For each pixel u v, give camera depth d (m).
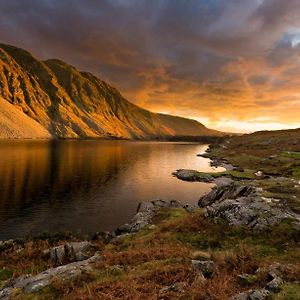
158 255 19.67
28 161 112.00
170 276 15.18
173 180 84.56
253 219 26.09
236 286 13.95
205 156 158.00
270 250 20.83
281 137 172.38
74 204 55.69
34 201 56.81
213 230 26.03
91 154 156.75
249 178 79.19
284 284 13.02
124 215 49.53
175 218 36.56
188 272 15.45
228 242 23.67
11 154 136.25
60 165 105.38
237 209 27.97
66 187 69.94
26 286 16.02
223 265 16.94
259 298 11.92
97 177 85.06
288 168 82.38
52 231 40.91
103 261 19.14
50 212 50.22
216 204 30.97
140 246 24.52
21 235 39.34
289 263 17.69
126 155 161.25
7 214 48.59
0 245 31.52
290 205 30.42
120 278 15.47
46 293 14.88
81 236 36.25
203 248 23.44
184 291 13.27
